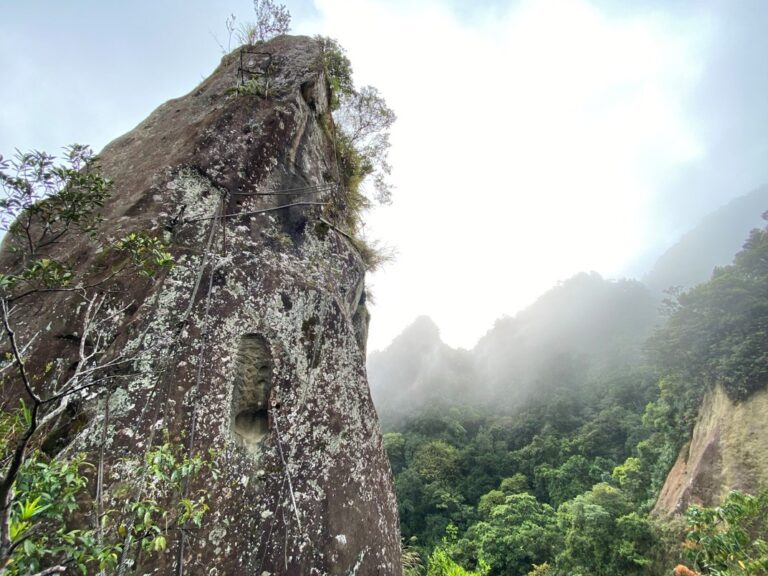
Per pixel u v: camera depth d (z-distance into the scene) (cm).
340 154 727
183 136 438
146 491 235
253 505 289
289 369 353
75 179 262
